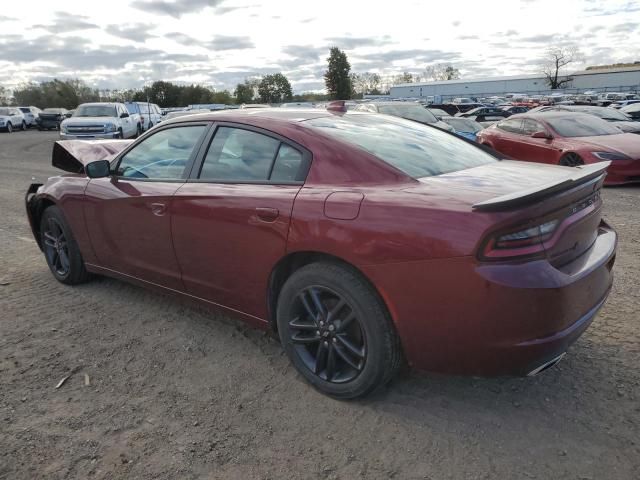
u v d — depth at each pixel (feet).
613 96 174.60
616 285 14.39
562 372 10.14
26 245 19.89
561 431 8.44
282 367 10.57
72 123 63.67
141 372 10.46
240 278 10.28
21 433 8.55
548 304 7.53
